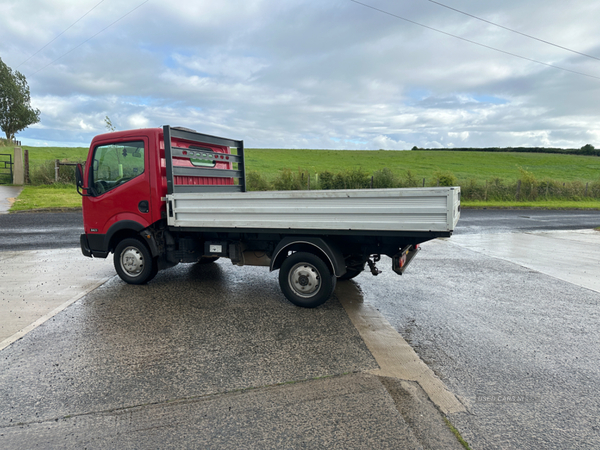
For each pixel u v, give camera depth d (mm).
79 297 5570
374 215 4508
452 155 60250
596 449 2467
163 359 3674
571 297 5902
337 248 5059
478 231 13508
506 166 49094
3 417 2779
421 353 3873
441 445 2488
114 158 6062
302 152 58562
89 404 2938
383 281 6762
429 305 5434
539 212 20703
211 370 3465
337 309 5180
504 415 2840
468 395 3109
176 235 6102
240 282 6500
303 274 5141
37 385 3205
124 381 3271
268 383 3248
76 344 3996
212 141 6762
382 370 3502
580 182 28203
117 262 6285
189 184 6277
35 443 2498
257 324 4594
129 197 5949
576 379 3396
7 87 52500
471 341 4195
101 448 2449
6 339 4105
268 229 5156
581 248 10281
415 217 4320
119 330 4363
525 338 4301
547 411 2902
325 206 4758
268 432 2607
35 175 23359
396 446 2473
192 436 2568
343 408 2895
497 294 6020
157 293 5809
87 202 6312
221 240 5926
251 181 24000
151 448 2449
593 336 4383
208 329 4422
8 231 11375
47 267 7422
